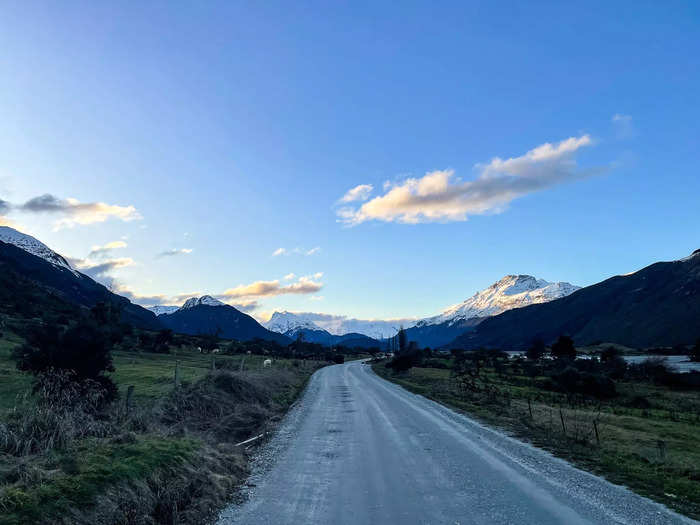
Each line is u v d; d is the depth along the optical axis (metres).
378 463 12.78
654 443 18.39
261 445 15.41
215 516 8.51
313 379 51.34
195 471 9.82
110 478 7.76
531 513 8.56
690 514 8.56
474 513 8.59
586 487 10.35
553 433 18.36
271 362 68.12
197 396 20.52
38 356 20.19
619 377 67.06
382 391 36.88
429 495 9.75
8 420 9.72
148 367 46.97
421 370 79.19
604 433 20.61
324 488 10.34
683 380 57.09
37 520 6.11
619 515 8.48
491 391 36.62
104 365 21.19
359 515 8.52
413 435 17.28
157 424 13.66
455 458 13.39
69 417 10.23
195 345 106.75
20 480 7.04
